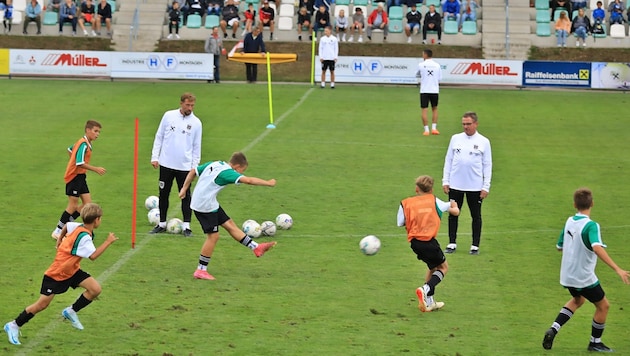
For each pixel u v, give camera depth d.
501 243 29.52
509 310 22.69
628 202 35.97
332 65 67.19
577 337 20.77
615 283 25.25
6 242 28.41
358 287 24.42
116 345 19.64
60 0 82.12
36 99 59.94
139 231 30.03
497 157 44.88
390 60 69.81
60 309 22.03
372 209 33.97
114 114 55.06
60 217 31.39
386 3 83.00
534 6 82.69
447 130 51.41
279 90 65.62
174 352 19.28
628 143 48.97
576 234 19.09
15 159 42.03
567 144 48.50
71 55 70.75
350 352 19.48
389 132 50.59
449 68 69.31
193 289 23.86
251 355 19.19
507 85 69.19
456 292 24.11
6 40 78.25
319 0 79.62
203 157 42.75
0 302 22.42
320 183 38.12
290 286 24.36
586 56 77.19
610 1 84.19
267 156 43.44
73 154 28.42
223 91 64.56
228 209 33.38
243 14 81.38
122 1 82.44
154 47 78.50
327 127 51.66
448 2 80.06
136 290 23.64
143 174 39.31
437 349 19.77
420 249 22.12
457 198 27.98
